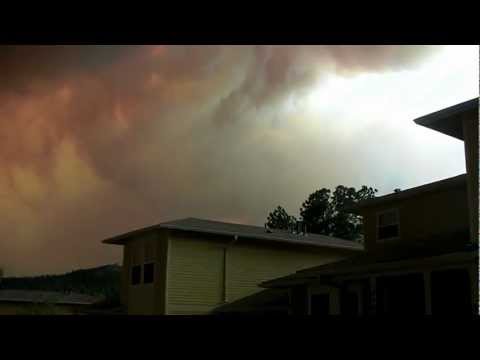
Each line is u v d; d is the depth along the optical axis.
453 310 11.60
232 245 20.05
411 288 13.20
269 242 20.92
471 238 11.24
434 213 14.78
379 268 12.64
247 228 20.83
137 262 20.06
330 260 22.11
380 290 13.83
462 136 13.08
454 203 14.30
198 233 19.39
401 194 15.44
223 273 19.58
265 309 16.91
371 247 16.55
